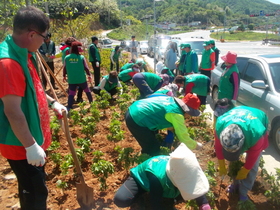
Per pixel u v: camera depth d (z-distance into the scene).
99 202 3.46
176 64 9.55
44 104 2.63
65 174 3.77
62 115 3.10
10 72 2.12
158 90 5.62
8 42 2.24
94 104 6.61
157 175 2.65
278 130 4.96
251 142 3.04
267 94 5.41
